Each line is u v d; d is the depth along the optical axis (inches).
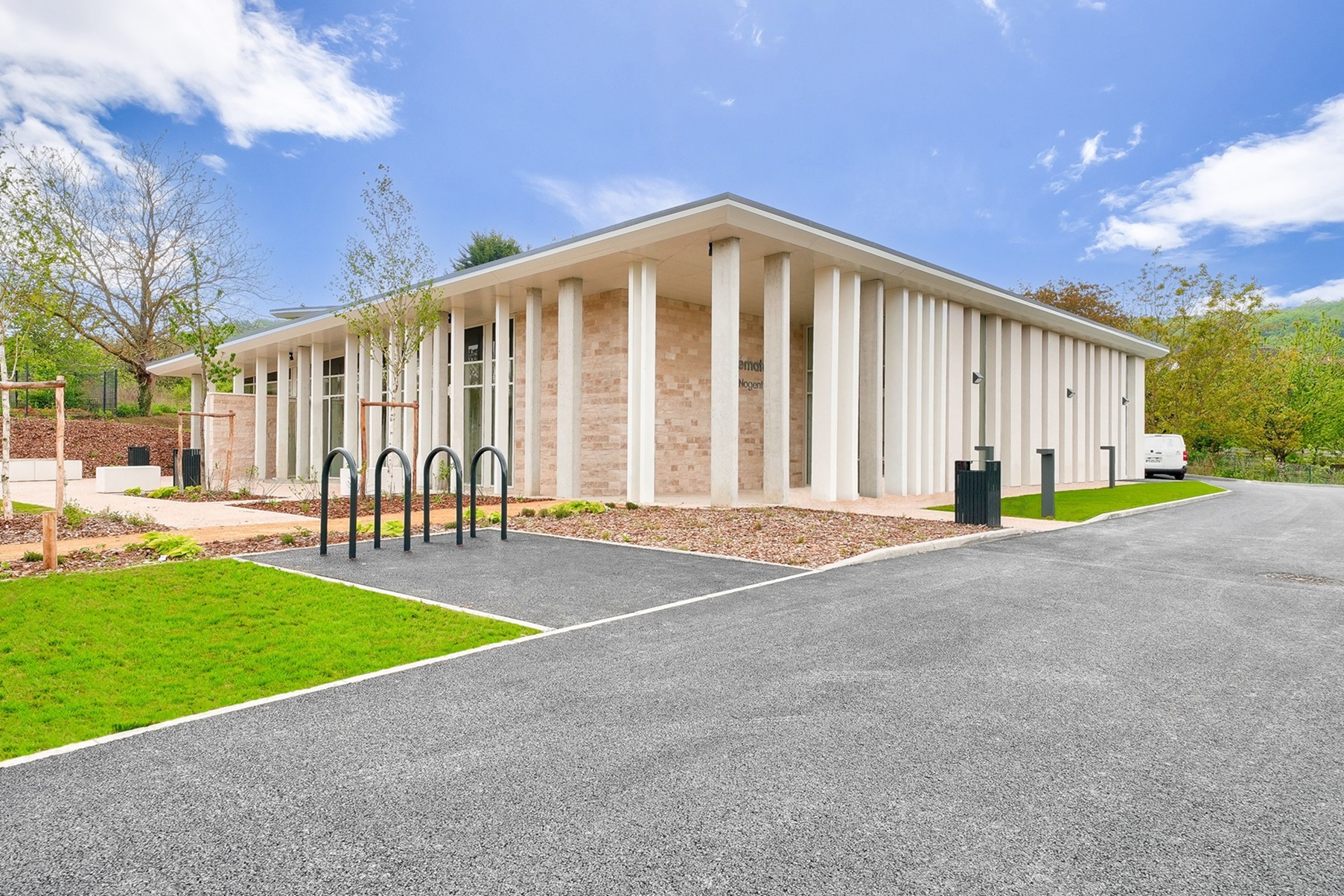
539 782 119.4
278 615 225.6
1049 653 193.5
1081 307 1716.3
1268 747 135.3
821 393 576.4
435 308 658.2
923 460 671.1
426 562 320.2
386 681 168.6
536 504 558.3
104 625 213.3
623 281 631.2
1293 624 224.4
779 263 536.7
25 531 408.2
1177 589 275.6
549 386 711.7
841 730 141.7
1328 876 94.6
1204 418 1501.0
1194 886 92.0
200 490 647.8
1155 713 151.9
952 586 276.2
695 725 143.7
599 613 232.7
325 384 1093.8
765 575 293.7
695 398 732.0
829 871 94.6
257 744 134.0
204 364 705.0
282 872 94.0
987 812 110.7
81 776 121.4
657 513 492.1
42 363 1047.6
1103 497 695.7
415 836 103.0
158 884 91.4
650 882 92.0
